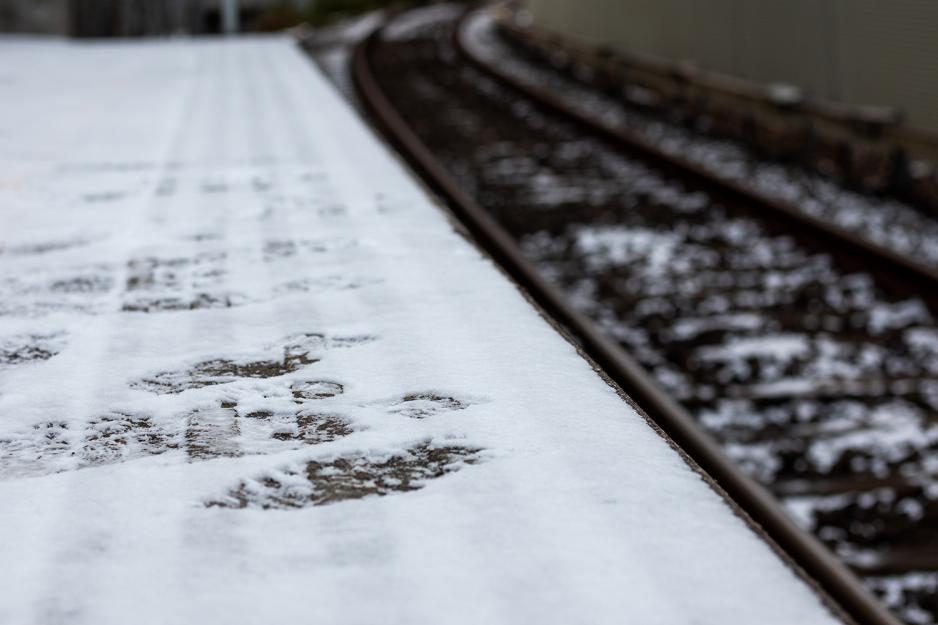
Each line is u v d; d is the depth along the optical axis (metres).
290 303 3.17
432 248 3.85
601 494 1.79
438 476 1.92
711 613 1.43
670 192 10.06
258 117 8.46
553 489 1.82
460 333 2.78
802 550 2.93
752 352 5.66
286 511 1.83
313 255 3.80
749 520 1.69
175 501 1.89
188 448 2.14
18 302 3.35
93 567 1.67
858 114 10.51
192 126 8.05
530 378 2.40
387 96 18.73
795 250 7.73
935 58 9.53
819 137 11.61
